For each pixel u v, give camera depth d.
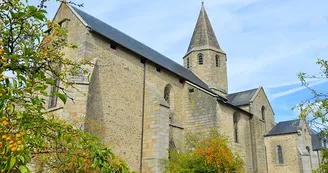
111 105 17.89
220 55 35.34
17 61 4.23
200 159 17.11
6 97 3.58
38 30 5.65
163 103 19.80
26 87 4.10
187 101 24.73
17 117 3.82
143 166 18.70
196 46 35.38
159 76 22.62
